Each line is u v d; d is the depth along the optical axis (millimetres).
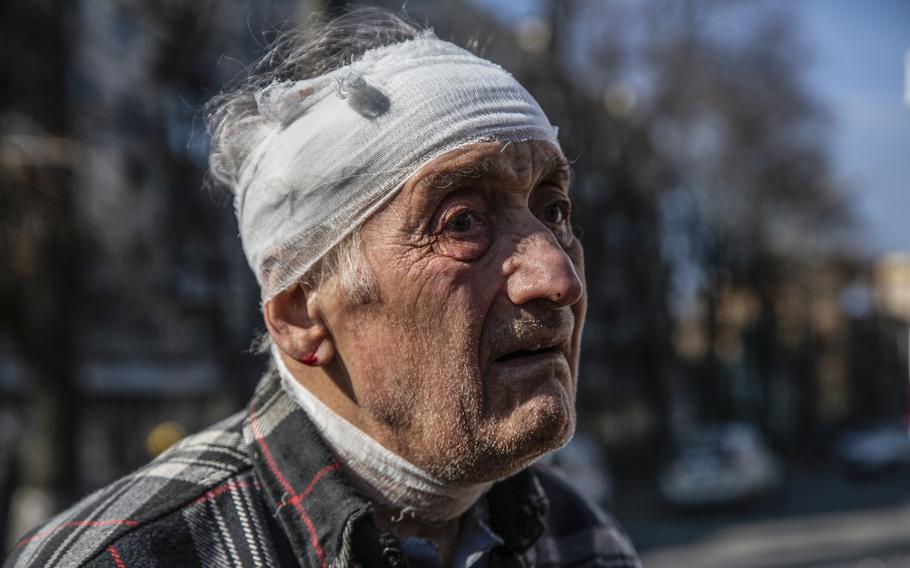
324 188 1021
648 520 15180
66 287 8578
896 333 46438
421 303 997
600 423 24266
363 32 1193
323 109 1048
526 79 12109
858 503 16531
